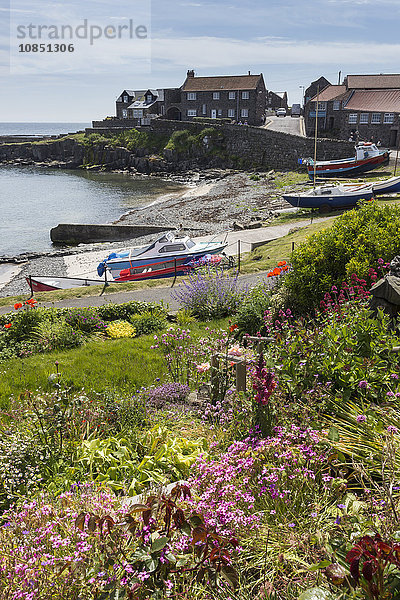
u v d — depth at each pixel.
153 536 3.22
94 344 12.00
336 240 10.62
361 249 9.97
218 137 72.00
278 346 6.56
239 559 3.40
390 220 10.87
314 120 67.81
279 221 33.34
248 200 45.62
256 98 80.25
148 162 76.62
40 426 5.95
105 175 77.38
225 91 81.81
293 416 5.23
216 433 5.88
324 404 5.17
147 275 21.89
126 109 104.88
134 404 7.23
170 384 8.03
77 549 3.26
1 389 9.25
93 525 3.04
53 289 21.14
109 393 7.69
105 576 3.03
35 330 12.93
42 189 63.94
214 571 3.01
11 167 92.19
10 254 33.31
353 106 62.56
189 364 9.19
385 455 3.75
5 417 7.37
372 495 3.60
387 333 6.36
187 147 74.50
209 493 3.77
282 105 113.81
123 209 48.91
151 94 102.56
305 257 10.60
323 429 4.69
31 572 3.05
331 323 6.91
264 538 3.56
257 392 5.30
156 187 62.69
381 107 60.06
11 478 4.99
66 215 46.81
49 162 93.94
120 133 85.88
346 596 2.73
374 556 2.58
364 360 5.48
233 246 26.83
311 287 10.29
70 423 6.08
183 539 3.17
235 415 5.72
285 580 3.18
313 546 3.39
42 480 5.19
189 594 3.07
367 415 4.66
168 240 22.19
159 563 3.06
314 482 4.01
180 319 13.76
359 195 32.50
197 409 7.20
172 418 6.79
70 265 27.69
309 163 47.19
